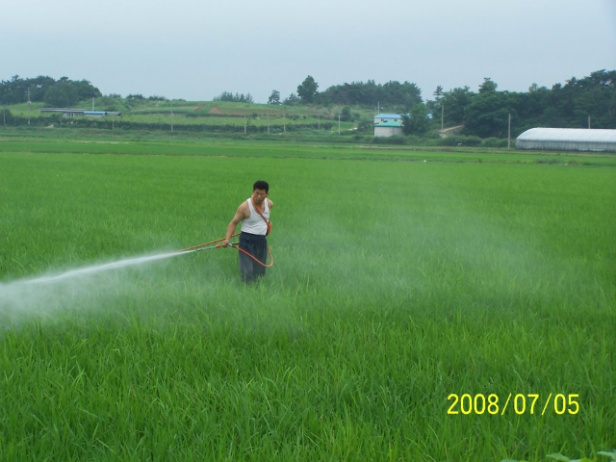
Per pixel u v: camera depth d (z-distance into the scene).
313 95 168.88
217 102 160.38
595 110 93.06
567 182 30.97
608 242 12.76
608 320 6.79
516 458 3.92
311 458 3.82
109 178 26.05
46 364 5.01
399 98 180.00
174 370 5.01
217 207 16.67
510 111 95.56
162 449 3.84
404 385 4.80
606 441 4.10
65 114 123.50
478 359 5.34
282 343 5.69
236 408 4.30
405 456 3.87
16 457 3.73
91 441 3.97
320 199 20.22
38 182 23.27
